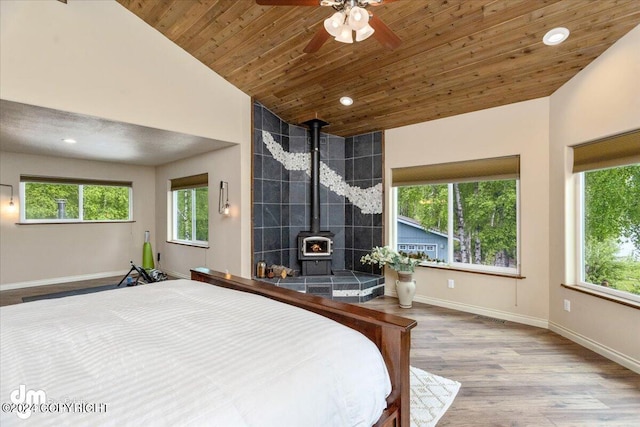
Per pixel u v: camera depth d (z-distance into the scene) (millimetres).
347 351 1249
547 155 3379
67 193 5555
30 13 2814
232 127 4324
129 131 3756
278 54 3539
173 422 791
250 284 2146
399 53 3139
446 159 4098
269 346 1182
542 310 3414
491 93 3480
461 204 4105
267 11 2994
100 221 5848
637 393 2174
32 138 4059
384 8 2654
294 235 5016
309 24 3035
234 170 4531
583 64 2836
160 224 6438
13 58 2725
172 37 3703
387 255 4227
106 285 5172
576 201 3100
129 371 998
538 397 2135
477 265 3969
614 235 2762
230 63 3916
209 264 5066
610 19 2383
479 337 3143
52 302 1740
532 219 3475
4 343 1193
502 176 3691
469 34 2773
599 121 2715
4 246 4863
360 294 4344
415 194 4539
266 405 909
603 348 2723
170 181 6164
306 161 5094
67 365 1039
